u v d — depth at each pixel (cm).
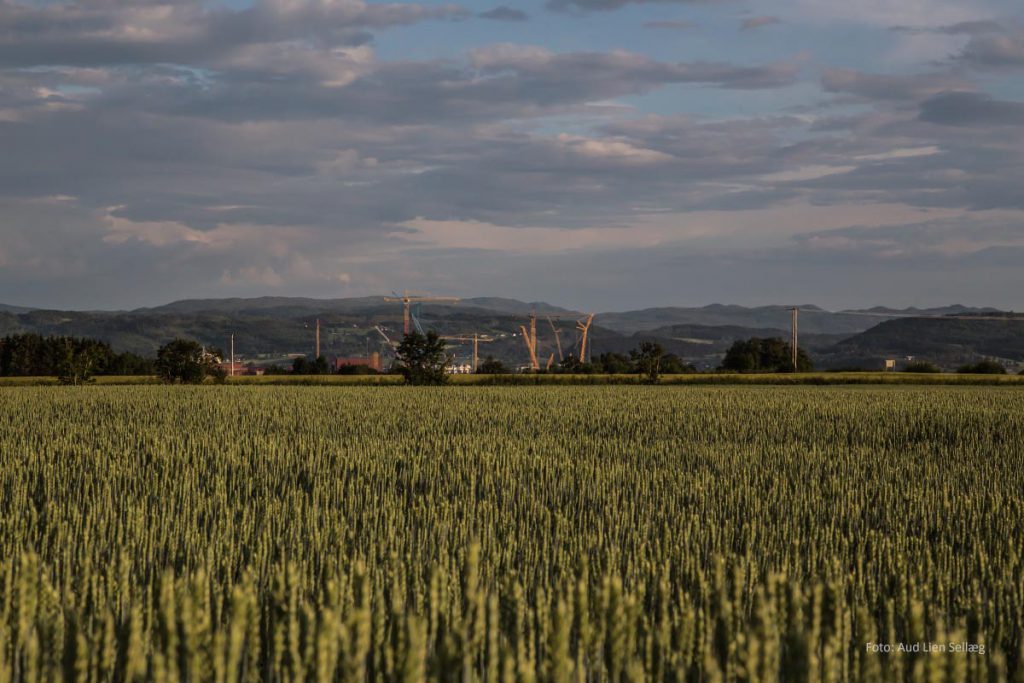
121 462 1902
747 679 480
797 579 917
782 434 3016
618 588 534
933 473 1950
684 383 8381
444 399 4744
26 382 7481
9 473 1697
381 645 558
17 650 574
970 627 757
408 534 1144
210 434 2673
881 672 578
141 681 489
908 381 8494
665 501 1515
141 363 11631
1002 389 6725
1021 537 1217
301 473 1894
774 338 14188
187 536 1041
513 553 1023
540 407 4106
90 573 796
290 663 505
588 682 571
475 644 551
